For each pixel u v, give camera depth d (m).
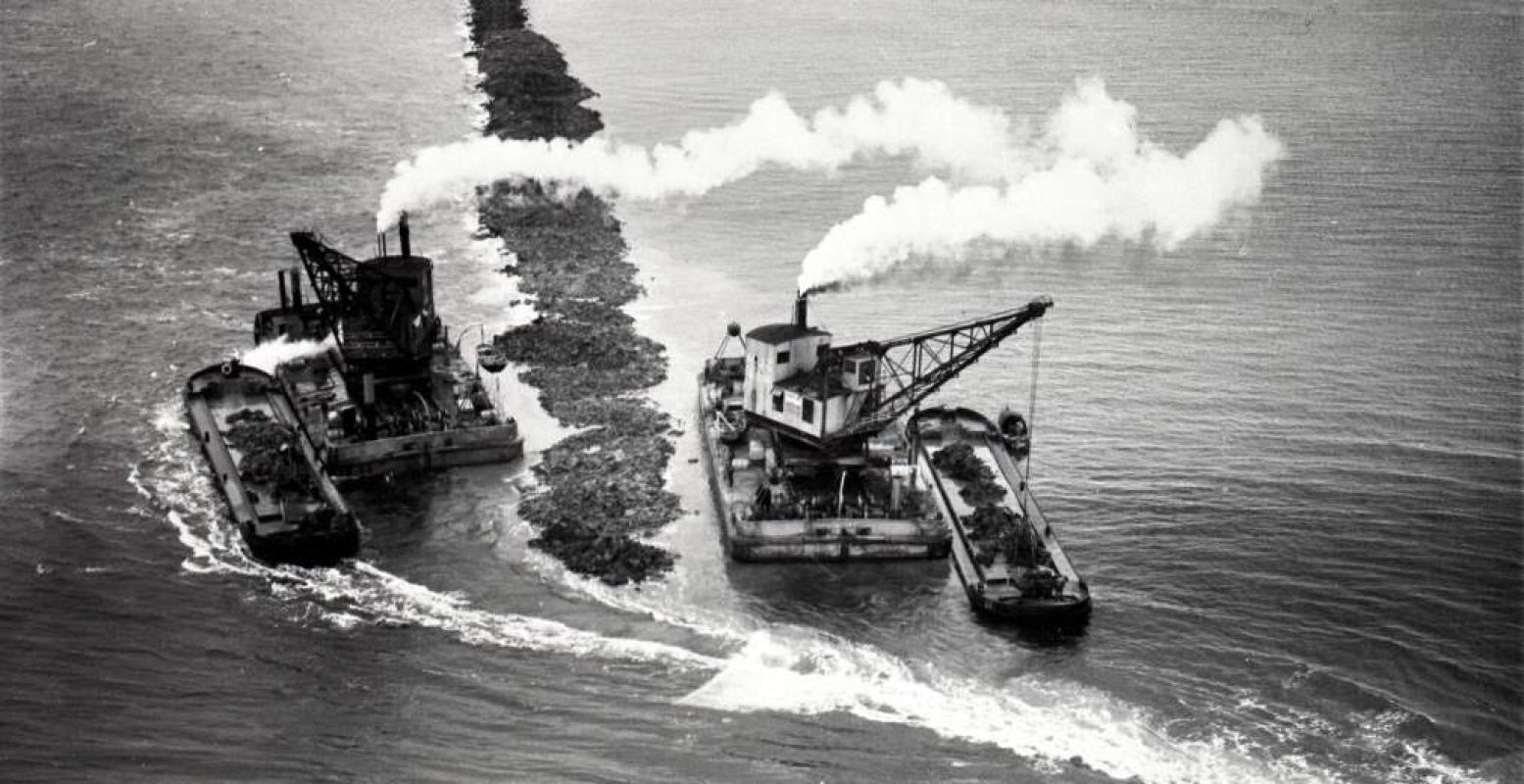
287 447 114.88
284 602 103.19
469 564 108.94
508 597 105.00
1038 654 99.00
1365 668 97.06
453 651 98.12
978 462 121.75
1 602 101.00
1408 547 111.31
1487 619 102.06
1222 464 124.31
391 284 127.62
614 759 87.06
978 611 103.19
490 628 101.06
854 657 98.62
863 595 106.06
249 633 99.38
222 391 130.62
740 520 109.31
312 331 142.38
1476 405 136.38
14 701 90.69
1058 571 106.25
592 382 139.12
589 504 116.81
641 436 128.50
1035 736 90.44
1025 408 135.75
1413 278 170.12
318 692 93.06
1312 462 124.81
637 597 105.44
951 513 115.25
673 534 113.56
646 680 95.56
